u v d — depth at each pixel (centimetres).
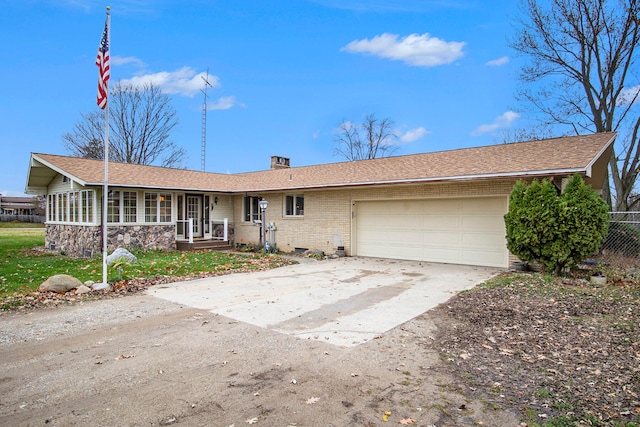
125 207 1542
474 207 1195
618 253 1273
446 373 421
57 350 491
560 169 976
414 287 891
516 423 320
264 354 477
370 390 380
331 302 750
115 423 320
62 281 797
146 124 3822
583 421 321
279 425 316
